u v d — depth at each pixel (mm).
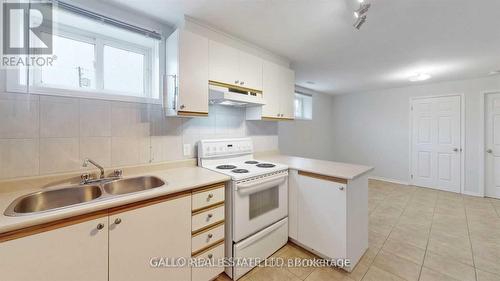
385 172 4699
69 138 1425
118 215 1136
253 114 2439
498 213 2928
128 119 1681
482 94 3594
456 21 1785
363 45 2293
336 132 5465
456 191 3865
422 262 1853
